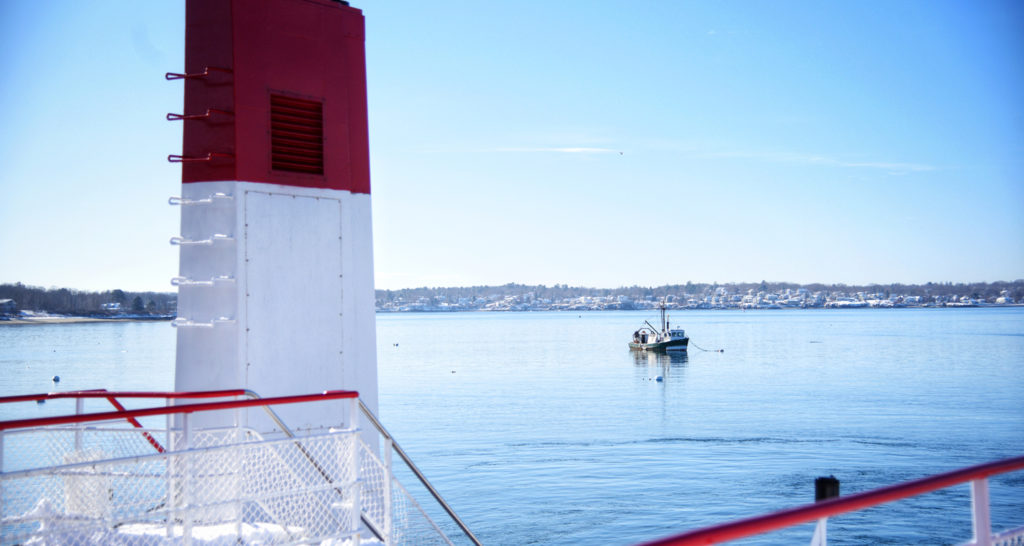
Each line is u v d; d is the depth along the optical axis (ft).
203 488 23.36
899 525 92.43
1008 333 652.89
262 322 26.84
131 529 20.72
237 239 26.45
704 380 298.97
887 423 182.39
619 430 178.70
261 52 27.73
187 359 26.40
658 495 112.16
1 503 16.34
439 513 102.17
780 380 294.05
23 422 15.90
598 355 451.94
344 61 30.14
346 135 29.86
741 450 149.89
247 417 25.94
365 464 27.53
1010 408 205.05
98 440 21.54
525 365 389.80
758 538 88.07
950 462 134.31
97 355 460.14
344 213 29.43
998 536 12.13
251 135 27.17
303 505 25.54
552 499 110.11
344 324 28.91
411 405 232.32
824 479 23.22
